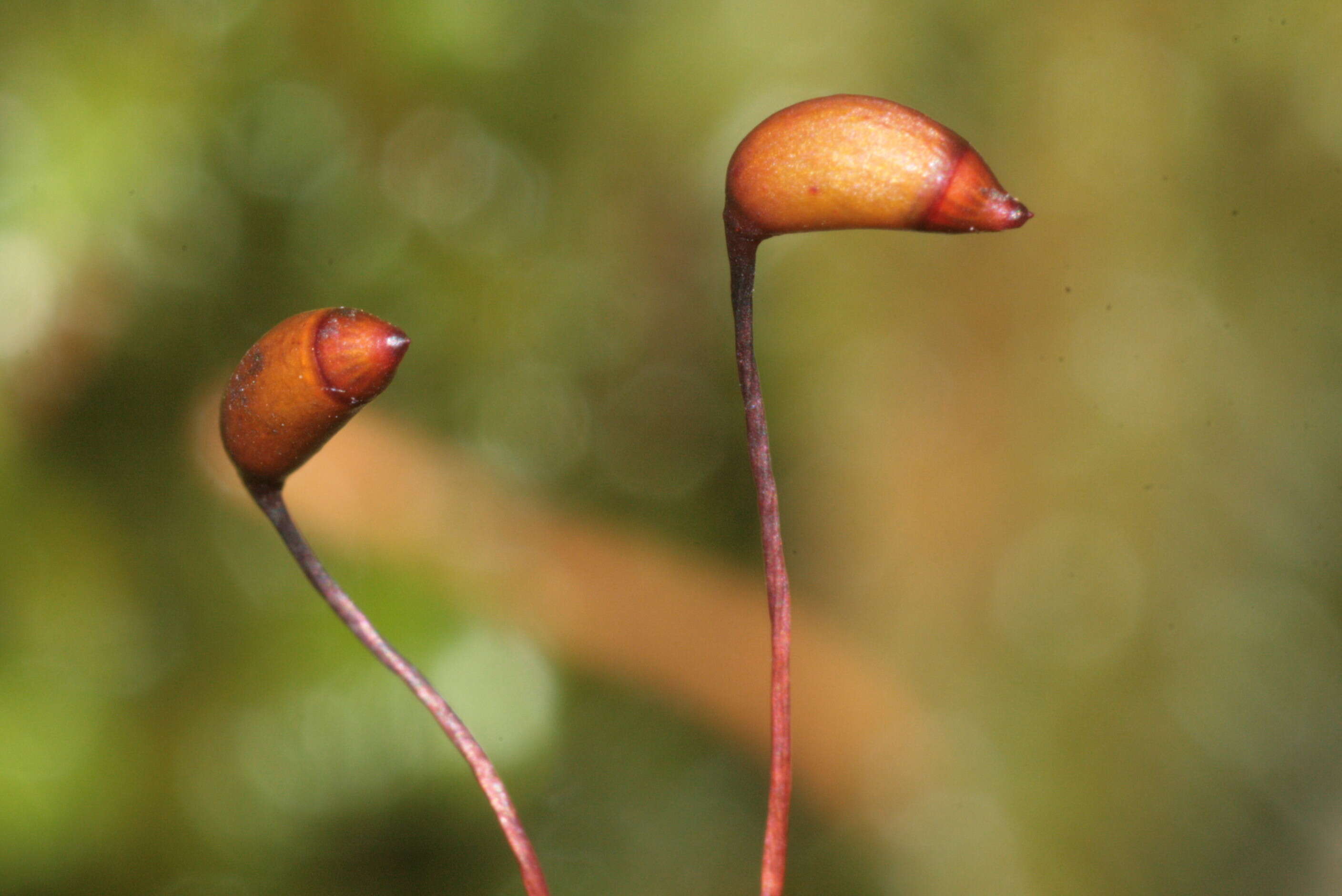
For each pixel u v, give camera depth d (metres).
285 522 0.05
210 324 0.08
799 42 0.08
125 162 0.08
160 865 0.08
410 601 0.08
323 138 0.08
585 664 0.08
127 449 0.08
